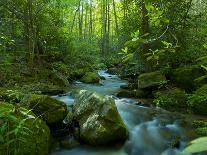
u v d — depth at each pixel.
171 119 5.23
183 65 7.50
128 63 10.11
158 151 4.14
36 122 3.54
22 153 3.11
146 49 7.03
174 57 7.43
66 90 7.27
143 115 5.43
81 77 9.80
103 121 4.20
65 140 4.18
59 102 4.53
